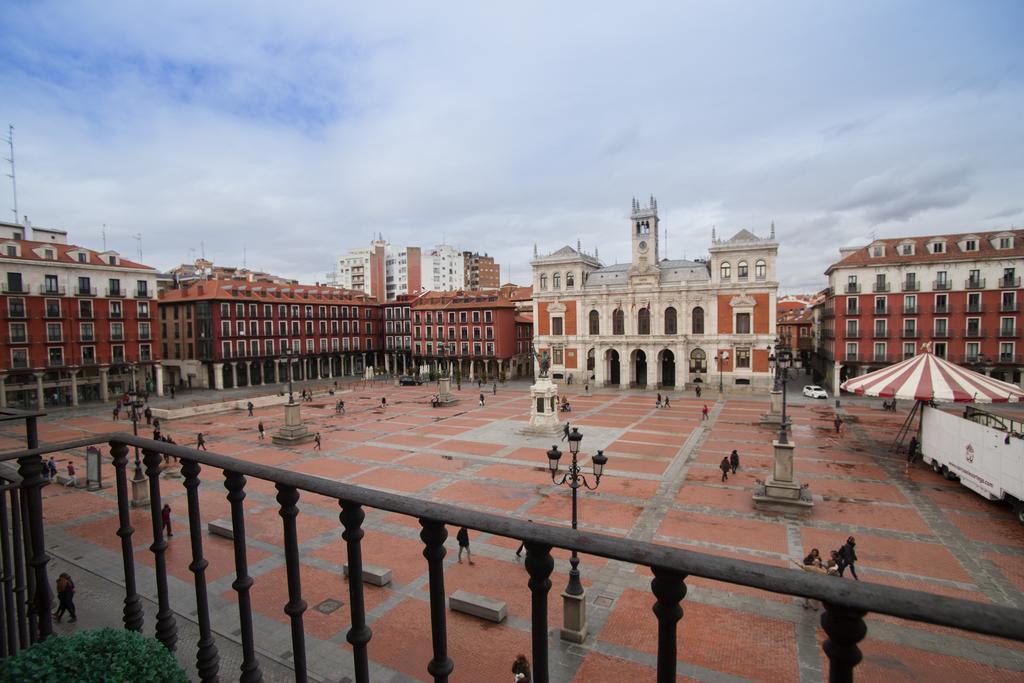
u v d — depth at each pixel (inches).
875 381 1557.6
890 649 631.8
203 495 1233.4
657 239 3216.0
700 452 1605.6
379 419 2268.7
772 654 630.5
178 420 2319.1
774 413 1991.9
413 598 761.6
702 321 3090.6
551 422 1904.5
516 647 644.7
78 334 2743.6
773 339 2933.1
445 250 6604.3
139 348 2974.9
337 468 1483.8
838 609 96.2
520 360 4062.5
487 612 697.6
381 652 638.5
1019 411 2276.1
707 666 610.5
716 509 1119.6
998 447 1066.1
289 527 175.5
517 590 783.1
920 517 1060.5
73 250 2787.9
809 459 1509.6
